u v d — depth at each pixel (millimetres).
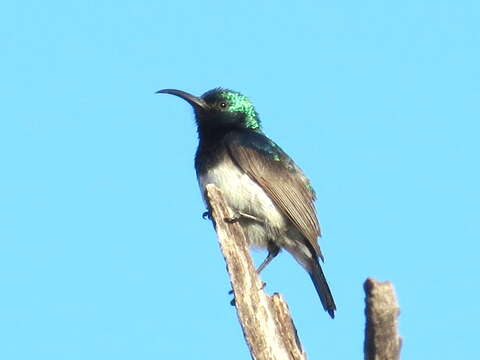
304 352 10320
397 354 7344
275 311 10422
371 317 7215
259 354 10172
